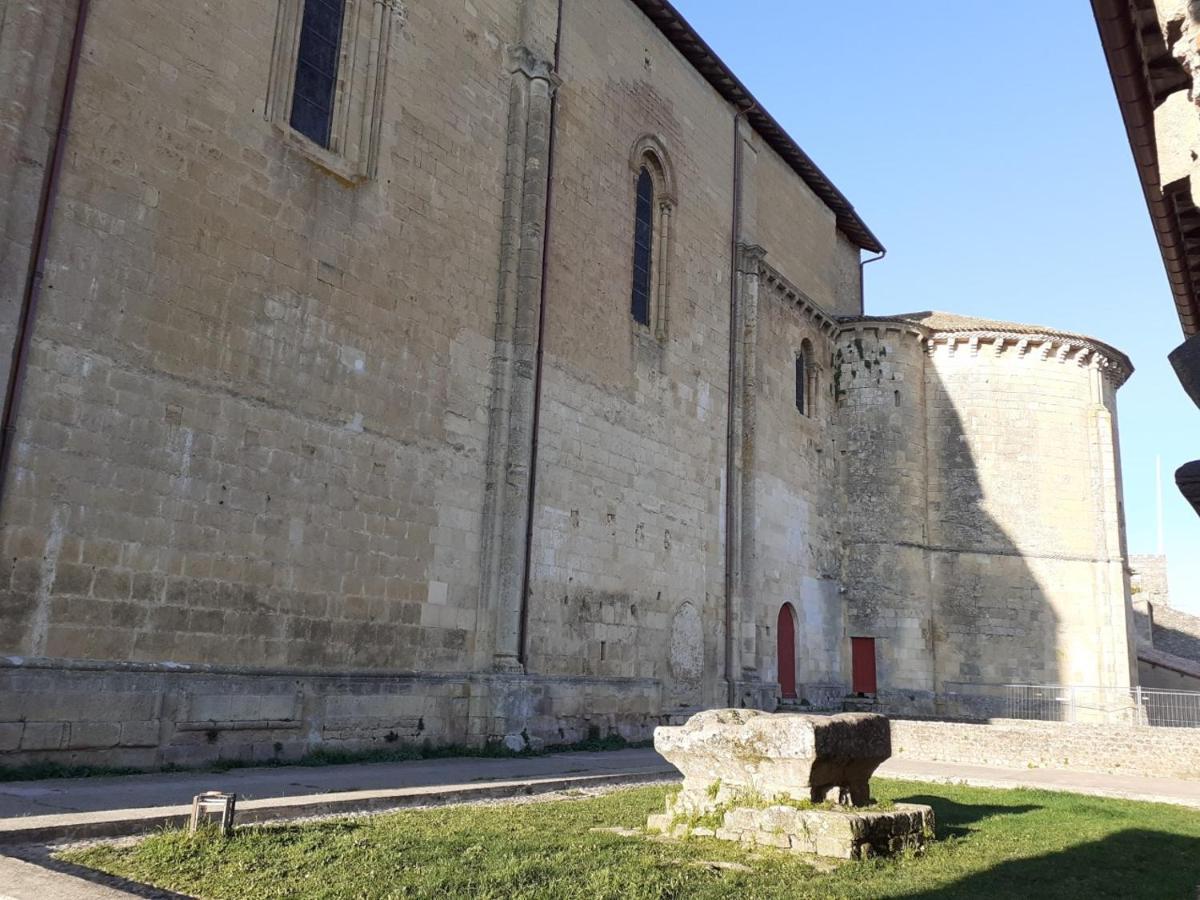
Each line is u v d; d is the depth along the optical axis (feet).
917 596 112.16
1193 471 20.38
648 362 84.53
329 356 56.49
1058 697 110.83
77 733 42.50
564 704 68.49
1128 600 119.34
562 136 76.69
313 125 58.85
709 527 90.38
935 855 32.60
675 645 83.41
